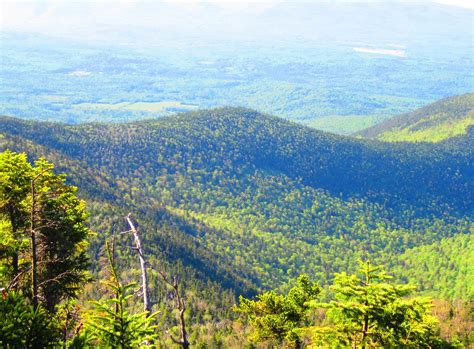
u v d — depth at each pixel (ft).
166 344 233.76
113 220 430.20
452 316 300.61
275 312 113.29
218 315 335.06
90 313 55.62
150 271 338.54
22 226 94.73
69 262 97.40
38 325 53.36
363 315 68.39
